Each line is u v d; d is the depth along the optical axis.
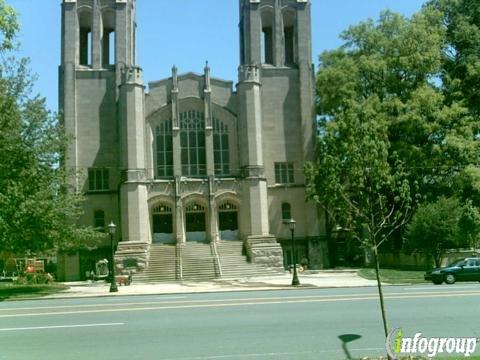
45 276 46.59
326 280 40.84
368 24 57.31
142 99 54.97
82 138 57.44
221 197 54.25
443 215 42.91
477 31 53.03
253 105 55.25
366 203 13.19
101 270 51.81
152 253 51.31
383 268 53.25
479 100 53.12
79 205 52.47
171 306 20.89
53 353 13.03
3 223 33.44
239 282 42.47
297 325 16.08
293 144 59.38
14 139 36.03
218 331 15.38
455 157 48.59
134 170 53.16
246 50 60.47
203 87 57.34
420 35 52.97
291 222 37.59
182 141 56.69
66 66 57.84
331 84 56.47
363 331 15.12
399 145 50.53
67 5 58.75
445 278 33.97
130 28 60.25
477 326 15.67
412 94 51.00
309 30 60.88
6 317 18.64
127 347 13.56
